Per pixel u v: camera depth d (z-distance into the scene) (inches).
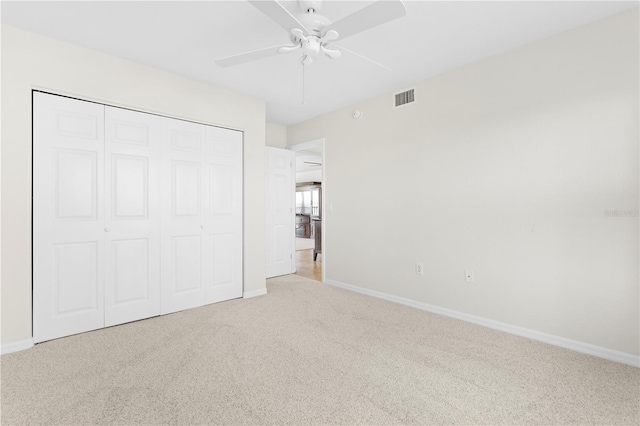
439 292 119.4
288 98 144.1
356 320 112.3
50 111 93.2
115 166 105.6
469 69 109.5
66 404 63.1
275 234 185.9
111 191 104.7
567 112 89.0
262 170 145.9
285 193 191.5
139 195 110.7
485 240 106.3
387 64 109.7
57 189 94.5
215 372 75.9
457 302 114.3
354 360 82.3
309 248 326.3
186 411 61.2
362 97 142.7
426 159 122.6
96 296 102.0
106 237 103.8
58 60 93.2
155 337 96.3
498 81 102.5
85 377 73.2
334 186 162.6
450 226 115.6
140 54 102.7
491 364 80.2
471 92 109.0
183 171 121.8
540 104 93.9
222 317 114.4
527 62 96.4
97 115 101.7
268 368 78.0
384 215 138.5
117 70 104.0
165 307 117.4
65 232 96.0
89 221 100.3
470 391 68.2
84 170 99.3
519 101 98.0
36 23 84.8
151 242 113.7
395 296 134.6
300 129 185.2
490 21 84.1
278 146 192.1
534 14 81.1
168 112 115.5
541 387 69.7
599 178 84.0
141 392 67.4
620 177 80.9
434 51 100.8
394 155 134.0
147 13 80.3
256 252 144.2
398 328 104.8
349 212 154.6
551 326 92.5
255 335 98.3
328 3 75.4
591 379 72.9
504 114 101.3
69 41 94.4
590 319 85.8
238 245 138.9
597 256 84.6
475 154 108.4
